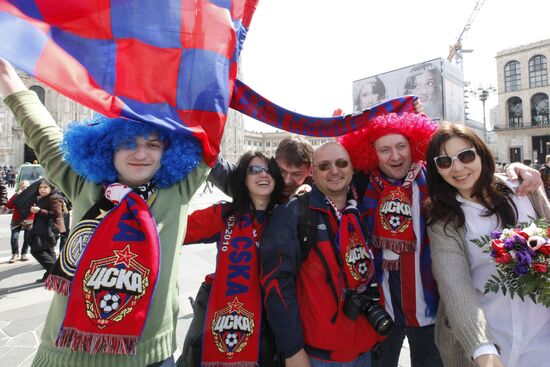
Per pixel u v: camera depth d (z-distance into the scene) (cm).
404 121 246
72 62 156
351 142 262
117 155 163
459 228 186
